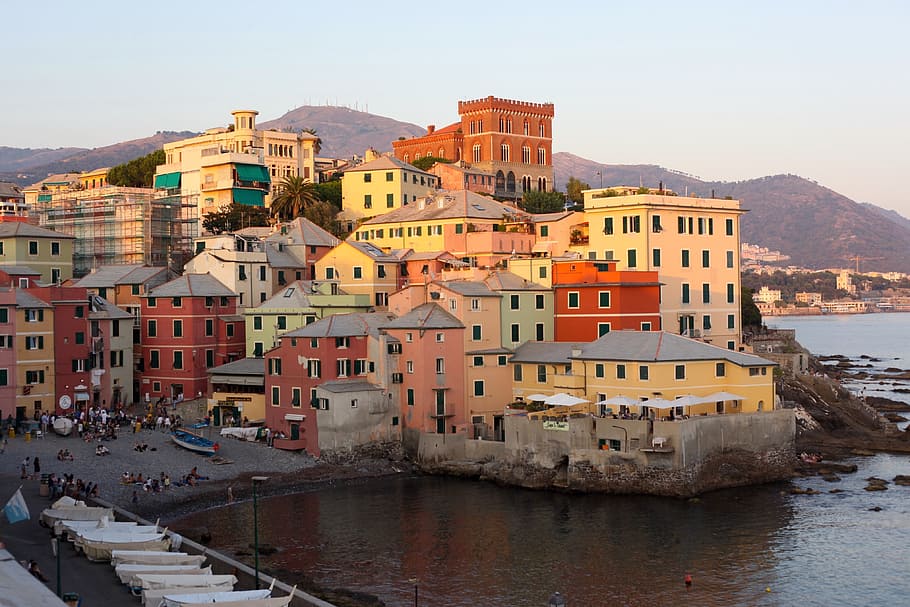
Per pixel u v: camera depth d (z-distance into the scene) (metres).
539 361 133.25
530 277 145.75
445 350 132.88
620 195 163.38
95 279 166.50
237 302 160.25
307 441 130.88
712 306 155.88
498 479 122.44
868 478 123.25
